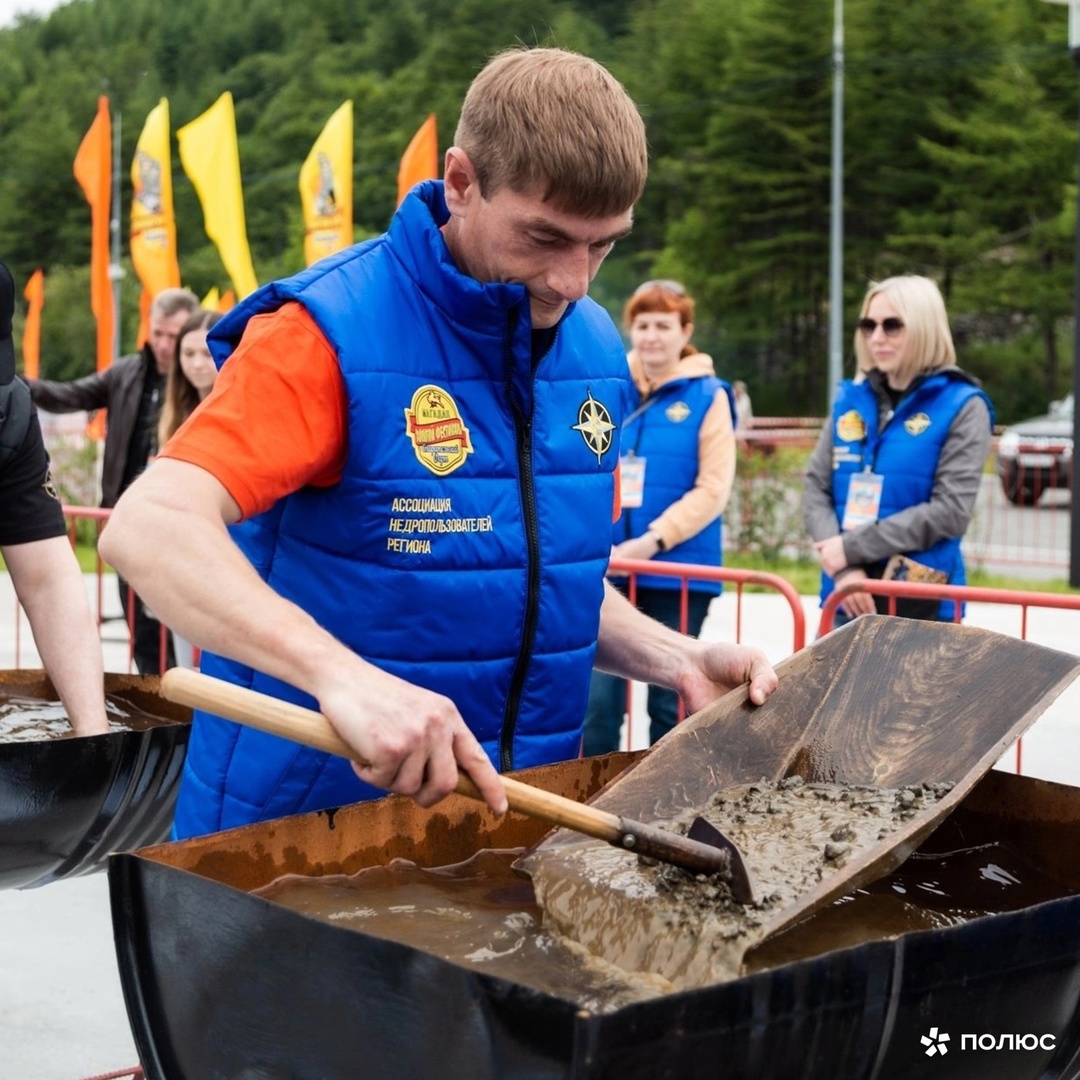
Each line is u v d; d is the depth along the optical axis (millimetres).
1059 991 1579
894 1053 1435
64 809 2314
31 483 2732
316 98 65125
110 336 16172
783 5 47500
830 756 2057
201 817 1923
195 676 1430
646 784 1920
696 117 51031
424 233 1795
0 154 71500
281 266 60719
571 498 1958
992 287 42906
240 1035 1463
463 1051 1291
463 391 1837
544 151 1650
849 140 46500
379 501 1772
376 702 1422
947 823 2043
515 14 61719
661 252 50500
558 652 1968
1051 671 2016
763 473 13148
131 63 74938
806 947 1606
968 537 14375
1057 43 44969
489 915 1684
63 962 3830
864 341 4762
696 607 4852
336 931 1367
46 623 2746
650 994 1475
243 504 1644
